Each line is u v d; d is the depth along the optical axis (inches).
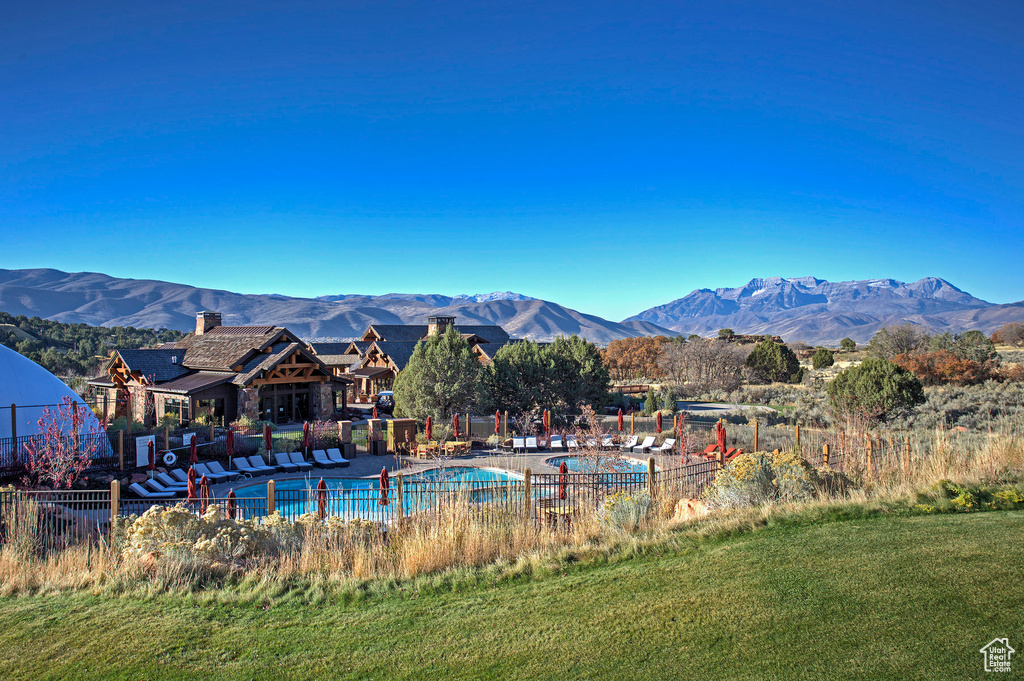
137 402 1574.8
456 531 419.5
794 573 283.1
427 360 1327.5
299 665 248.7
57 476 720.3
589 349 1585.9
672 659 224.1
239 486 852.0
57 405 828.0
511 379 1480.1
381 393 2074.3
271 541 427.2
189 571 368.5
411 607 304.5
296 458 998.4
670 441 1093.1
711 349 2518.5
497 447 1174.3
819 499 430.9
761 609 252.1
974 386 1748.3
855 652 211.3
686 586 285.7
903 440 624.1
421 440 1128.2
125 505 702.5
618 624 257.6
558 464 1013.8
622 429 1330.0
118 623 298.0
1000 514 351.3
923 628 221.1
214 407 1471.5
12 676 248.5
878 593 252.4
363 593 328.5
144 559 384.8
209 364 1550.2
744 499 449.7
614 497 467.5
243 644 271.1
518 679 224.1
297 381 1571.1
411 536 428.5
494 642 255.6
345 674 238.8
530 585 319.3
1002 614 224.2
